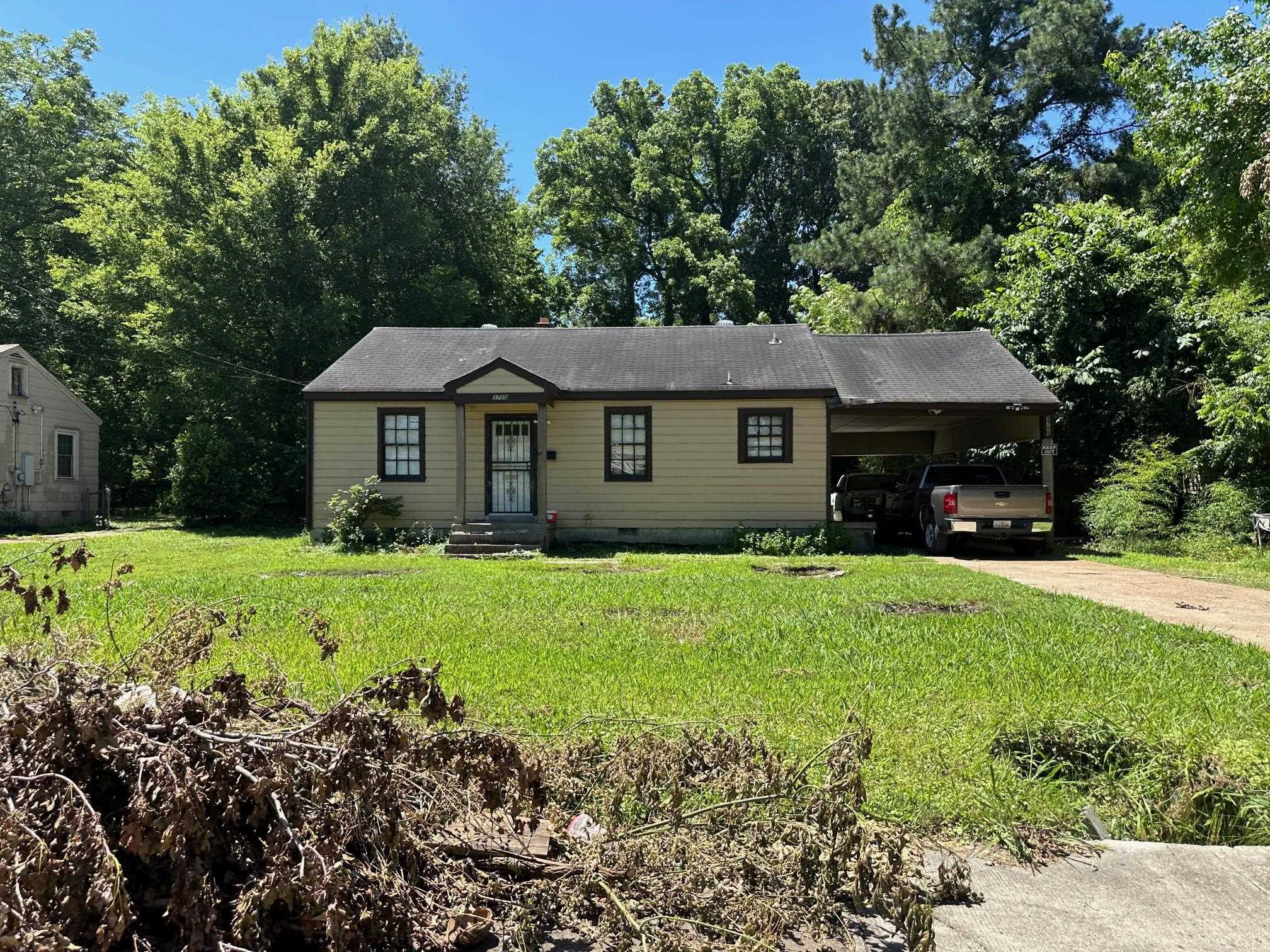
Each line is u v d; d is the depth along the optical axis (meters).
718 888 2.79
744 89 40.38
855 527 15.78
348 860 2.35
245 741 2.48
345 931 2.22
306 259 23.30
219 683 2.88
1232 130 12.46
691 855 2.88
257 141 25.03
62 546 3.89
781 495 16.03
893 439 23.25
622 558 13.65
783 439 16.03
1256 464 15.32
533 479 16.34
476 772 2.78
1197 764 3.81
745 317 35.06
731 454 16.08
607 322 39.84
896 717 4.71
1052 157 28.78
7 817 2.03
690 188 40.09
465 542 14.98
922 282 24.55
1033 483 19.03
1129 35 26.75
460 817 3.07
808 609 8.11
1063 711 4.67
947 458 22.69
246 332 23.53
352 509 15.49
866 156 30.61
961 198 27.08
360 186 25.09
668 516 16.19
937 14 29.28
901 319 25.05
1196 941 2.75
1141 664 5.95
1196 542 15.06
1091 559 14.26
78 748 2.44
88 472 23.53
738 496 16.09
